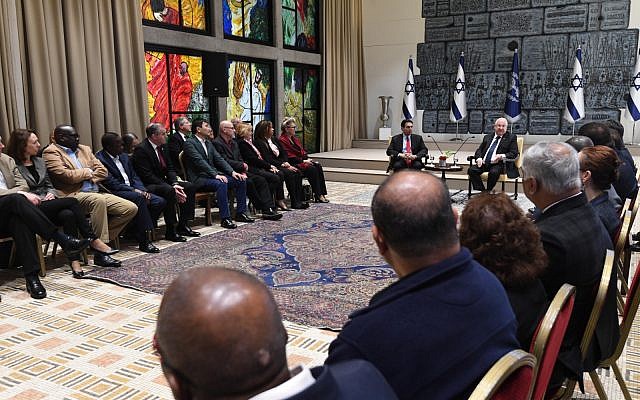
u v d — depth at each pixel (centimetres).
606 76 876
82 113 529
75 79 520
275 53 848
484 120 970
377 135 1074
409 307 103
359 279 359
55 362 247
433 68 998
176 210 490
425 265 107
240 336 59
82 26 524
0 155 378
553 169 169
